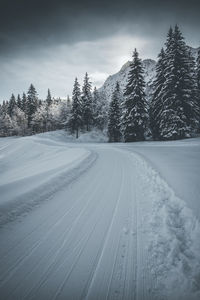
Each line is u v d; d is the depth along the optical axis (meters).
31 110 67.38
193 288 2.28
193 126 24.73
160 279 2.50
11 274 2.61
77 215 4.40
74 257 2.96
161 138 29.36
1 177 11.90
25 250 3.12
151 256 2.95
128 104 30.52
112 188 6.37
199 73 28.22
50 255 3.00
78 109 50.16
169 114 24.08
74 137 53.22
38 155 25.59
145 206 4.80
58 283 2.47
